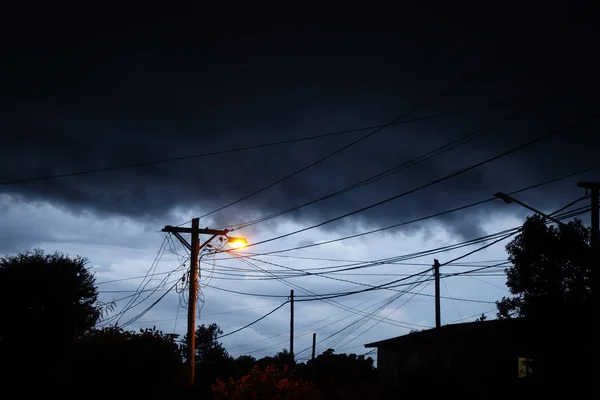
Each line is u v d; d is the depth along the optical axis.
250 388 24.52
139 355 28.72
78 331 39.59
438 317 30.50
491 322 27.89
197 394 29.17
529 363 25.31
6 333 37.78
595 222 18.59
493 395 26.78
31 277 38.72
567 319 23.78
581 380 23.66
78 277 40.47
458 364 29.05
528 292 24.72
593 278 18.30
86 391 28.03
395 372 34.69
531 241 24.56
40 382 34.59
